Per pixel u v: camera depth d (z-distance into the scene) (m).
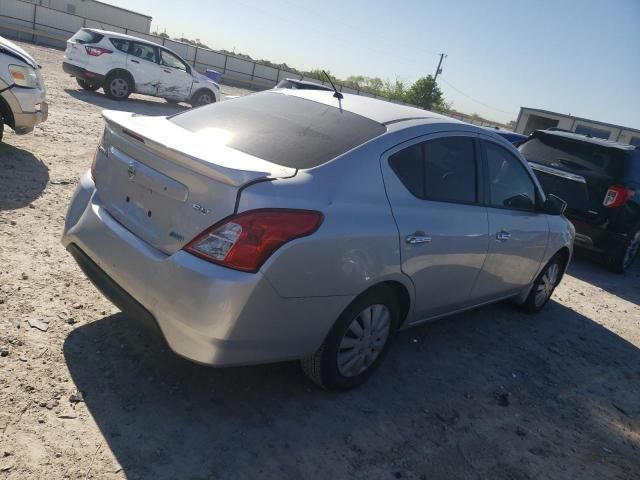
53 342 3.23
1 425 2.53
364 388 3.51
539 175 7.82
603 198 7.32
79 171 6.84
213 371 3.30
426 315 3.81
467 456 3.09
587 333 5.41
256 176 2.60
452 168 3.70
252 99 3.80
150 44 15.38
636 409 4.11
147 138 2.78
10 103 6.43
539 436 3.45
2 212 4.98
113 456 2.51
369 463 2.85
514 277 4.68
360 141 3.17
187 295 2.54
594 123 32.06
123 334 3.47
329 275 2.81
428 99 56.06
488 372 4.12
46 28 30.03
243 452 2.72
